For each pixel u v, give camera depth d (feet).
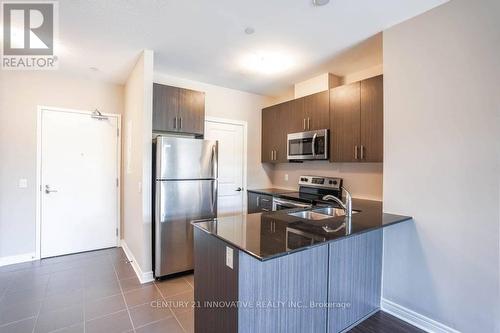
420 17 6.56
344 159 9.64
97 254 11.50
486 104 5.50
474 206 5.68
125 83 12.27
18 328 6.30
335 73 10.92
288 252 4.17
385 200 7.30
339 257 6.25
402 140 6.91
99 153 12.11
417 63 6.61
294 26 7.23
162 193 9.09
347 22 7.00
